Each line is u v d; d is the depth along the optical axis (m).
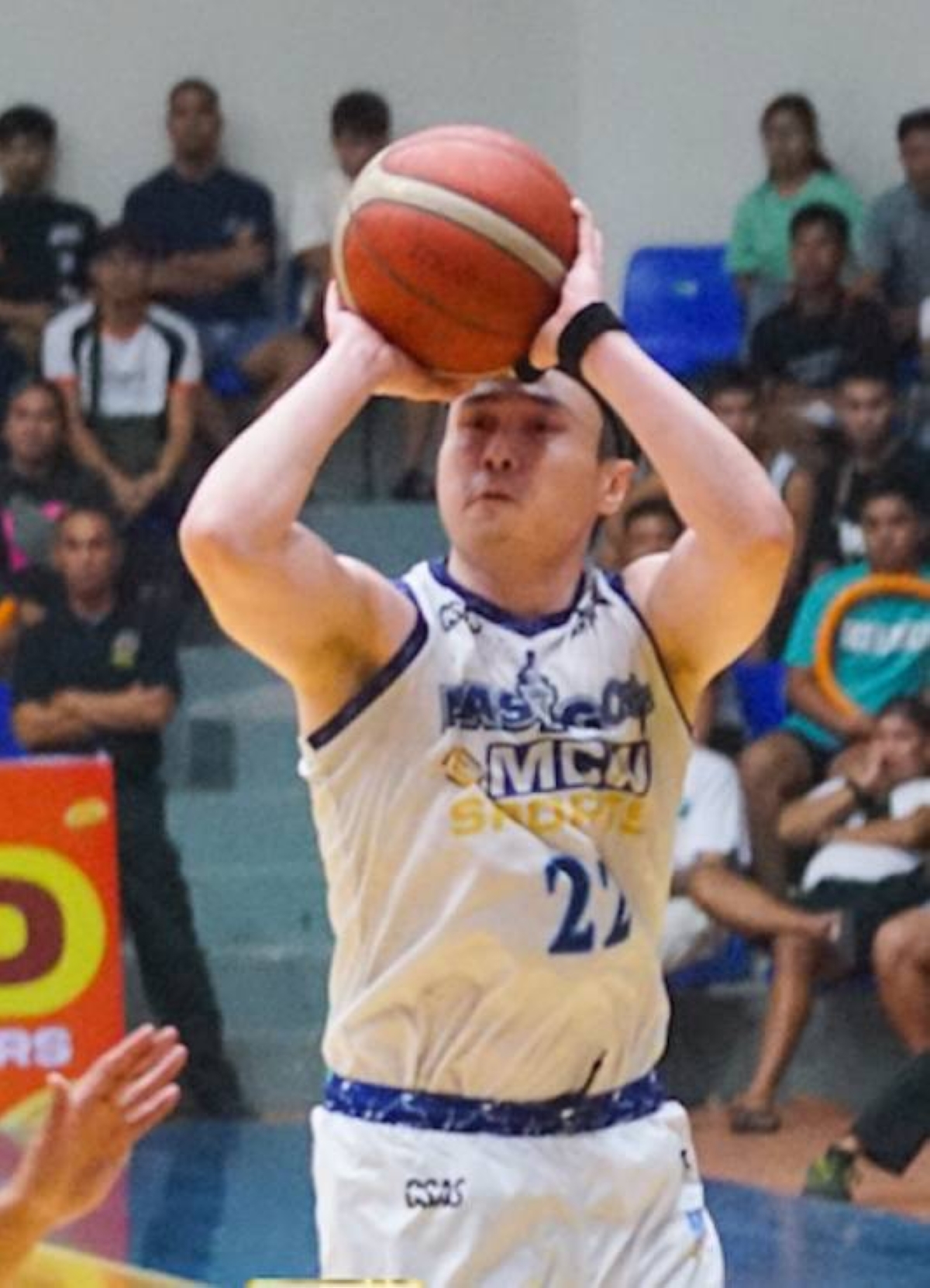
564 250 5.58
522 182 5.55
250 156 21.31
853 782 14.49
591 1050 5.75
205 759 17.25
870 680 15.03
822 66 20.16
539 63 21.19
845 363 17.88
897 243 19.06
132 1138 4.09
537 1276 5.68
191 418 18.62
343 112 20.44
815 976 14.16
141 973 14.86
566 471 5.78
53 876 9.55
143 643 15.39
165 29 21.36
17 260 20.25
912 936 13.73
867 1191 12.60
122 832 14.89
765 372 17.95
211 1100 14.69
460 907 5.61
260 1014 15.58
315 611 5.48
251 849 16.58
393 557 19.09
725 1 20.41
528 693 5.73
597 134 20.95
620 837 5.79
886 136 20.06
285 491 5.38
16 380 20.03
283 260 20.98
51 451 18.33
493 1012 5.65
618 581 5.96
